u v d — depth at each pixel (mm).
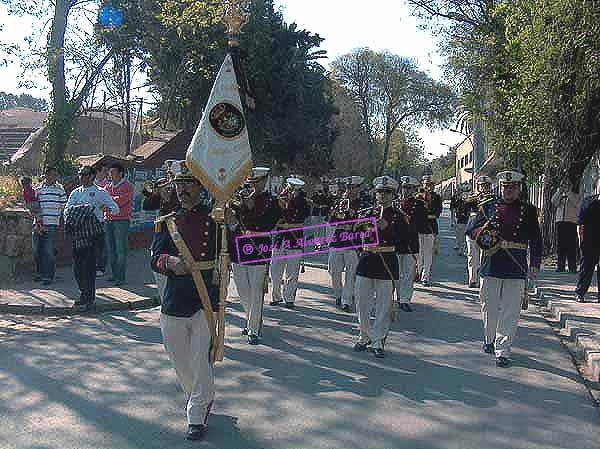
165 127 26766
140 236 18703
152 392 6461
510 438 5500
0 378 6820
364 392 6625
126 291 11703
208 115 6121
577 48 14641
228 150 6117
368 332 8234
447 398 6492
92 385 6645
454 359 7957
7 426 5547
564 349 8555
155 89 28172
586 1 13992
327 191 22094
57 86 17109
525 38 15961
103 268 13414
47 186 12172
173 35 22000
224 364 7555
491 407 6258
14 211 12875
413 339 8953
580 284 11555
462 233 20531
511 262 7828
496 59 20094
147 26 20766
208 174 5969
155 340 8547
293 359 7809
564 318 10141
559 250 15820
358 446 5254
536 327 9922
